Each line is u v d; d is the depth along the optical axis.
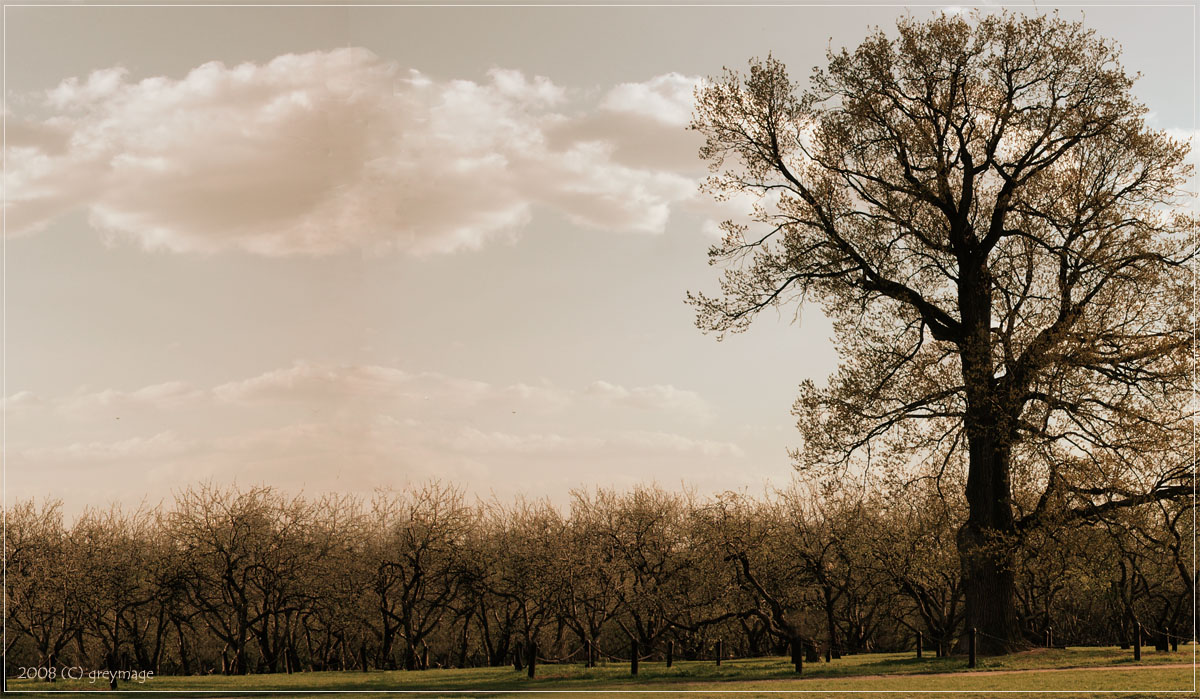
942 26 31.56
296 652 46.38
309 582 40.38
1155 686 21.97
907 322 32.97
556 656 43.44
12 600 35.09
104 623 39.34
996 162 32.00
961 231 32.22
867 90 32.25
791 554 39.84
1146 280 29.39
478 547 42.03
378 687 26.78
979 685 22.89
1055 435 29.22
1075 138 31.00
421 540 42.16
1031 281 32.44
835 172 32.97
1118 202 31.19
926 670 27.22
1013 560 30.75
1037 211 31.41
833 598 40.44
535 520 42.69
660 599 39.34
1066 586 41.28
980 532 31.05
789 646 40.69
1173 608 46.66
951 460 32.44
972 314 31.95
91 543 38.59
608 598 39.06
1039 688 22.00
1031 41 31.02
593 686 25.59
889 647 46.50
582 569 38.22
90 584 36.75
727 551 38.19
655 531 41.88
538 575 38.88
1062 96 31.42
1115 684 22.47
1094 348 29.19
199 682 29.05
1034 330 30.67
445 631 47.34
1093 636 47.97
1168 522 30.11
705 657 41.72
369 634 46.47
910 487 32.56
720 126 33.19
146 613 40.38
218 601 40.47
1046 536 30.17
